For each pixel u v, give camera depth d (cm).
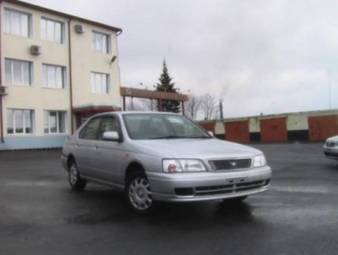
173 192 609
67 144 964
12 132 2770
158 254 475
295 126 2891
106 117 828
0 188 980
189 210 694
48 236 556
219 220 623
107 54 3447
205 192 615
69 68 3138
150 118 790
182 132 780
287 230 558
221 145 692
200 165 620
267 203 735
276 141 2978
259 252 473
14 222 636
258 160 674
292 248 483
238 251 479
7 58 2748
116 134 733
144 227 593
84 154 866
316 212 659
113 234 561
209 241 520
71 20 3169
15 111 2794
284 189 886
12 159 2014
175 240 527
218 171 625
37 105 2909
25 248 506
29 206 755
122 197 838
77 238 545
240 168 645
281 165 1398
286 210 677
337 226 573
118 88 3509
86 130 898
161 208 710
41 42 2953
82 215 676
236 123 3225
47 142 2958
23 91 2822
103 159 781
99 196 853
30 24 2903
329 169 1250
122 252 485
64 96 3102
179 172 614
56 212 701
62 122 3119
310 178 1059
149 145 676
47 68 3019
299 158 1642
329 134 2727
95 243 522
